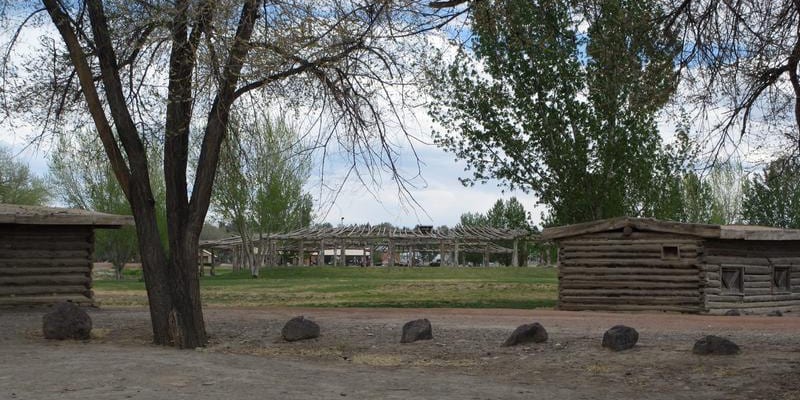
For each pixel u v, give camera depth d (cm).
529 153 2878
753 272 2462
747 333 1521
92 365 1170
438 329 1642
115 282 5144
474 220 10194
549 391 1002
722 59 1157
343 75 1406
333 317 1970
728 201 4703
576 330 1594
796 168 1195
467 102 2856
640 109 1262
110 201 5881
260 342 1509
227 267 10375
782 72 1117
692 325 1716
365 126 1421
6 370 1120
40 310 2181
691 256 2294
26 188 6319
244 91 1455
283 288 4044
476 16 1346
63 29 1462
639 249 2372
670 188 2888
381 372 1171
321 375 1130
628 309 2358
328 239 6988
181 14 1291
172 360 1241
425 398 944
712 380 1045
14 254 2216
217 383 1034
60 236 2294
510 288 4034
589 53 1337
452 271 6419
